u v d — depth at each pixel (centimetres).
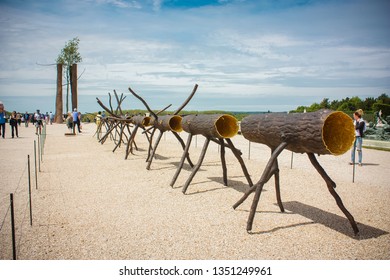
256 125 643
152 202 760
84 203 749
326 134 541
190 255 495
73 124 2666
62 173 1095
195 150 1733
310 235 570
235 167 1220
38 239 547
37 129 2642
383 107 2481
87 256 489
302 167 1224
